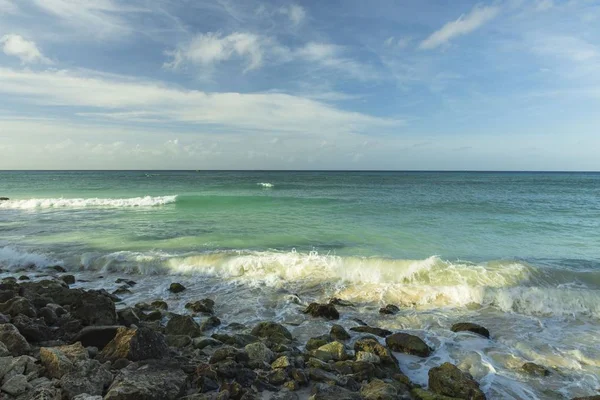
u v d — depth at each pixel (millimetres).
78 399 3945
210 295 9852
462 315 8570
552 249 14422
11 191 41156
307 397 4895
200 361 5660
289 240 15680
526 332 7633
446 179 88375
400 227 18625
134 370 4727
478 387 5277
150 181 67312
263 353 6035
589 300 8828
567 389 5516
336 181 72938
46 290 8648
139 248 14195
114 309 7219
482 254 13656
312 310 8523
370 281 10734
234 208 26203
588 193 41312
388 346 6891
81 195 36375
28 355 5137
